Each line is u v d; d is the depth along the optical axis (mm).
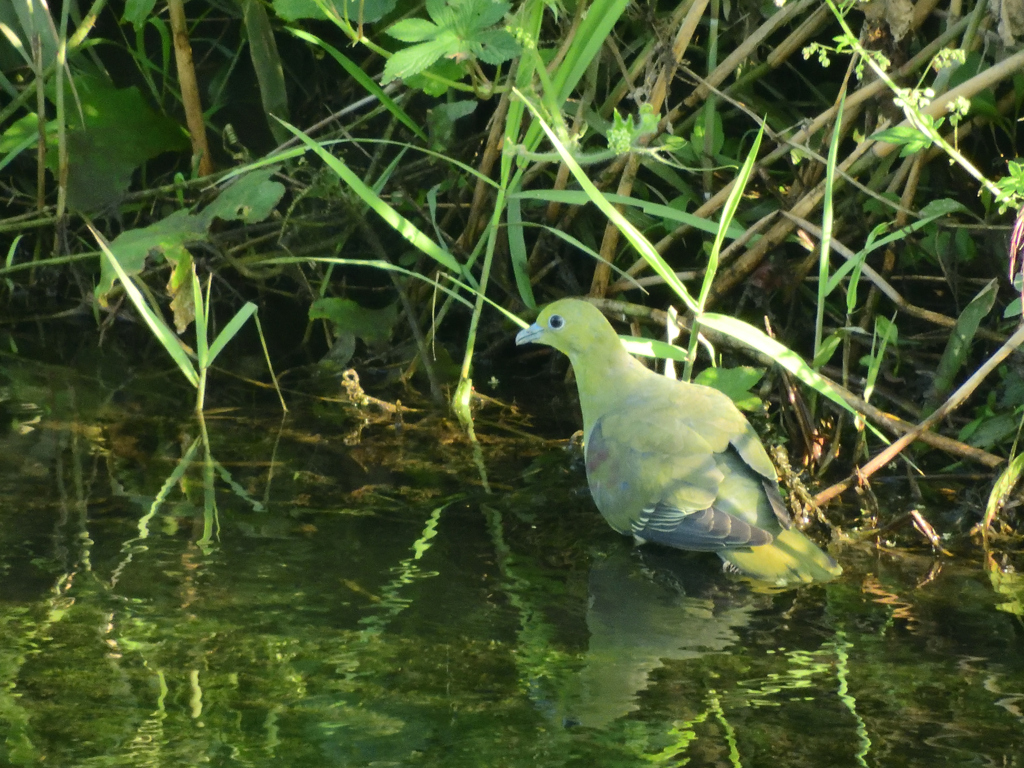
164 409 8844
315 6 8586
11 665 5258
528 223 9078
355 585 6164
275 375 9656
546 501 7422
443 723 4871
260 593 6023
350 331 9789
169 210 10891
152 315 8539
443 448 8289
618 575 6430
